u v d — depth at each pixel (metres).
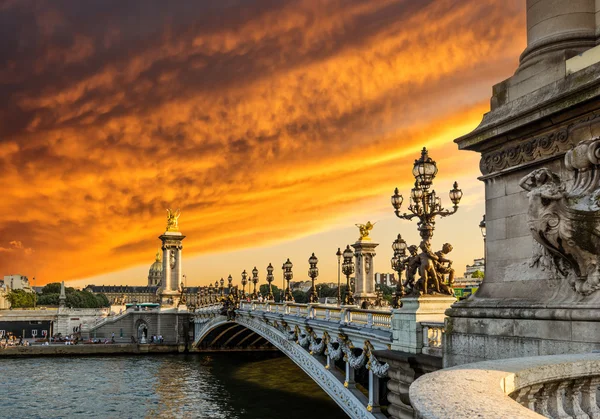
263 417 46.84
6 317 120.19
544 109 14.31
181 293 111.44
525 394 7.58
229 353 100.44
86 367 80.88
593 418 8.38
